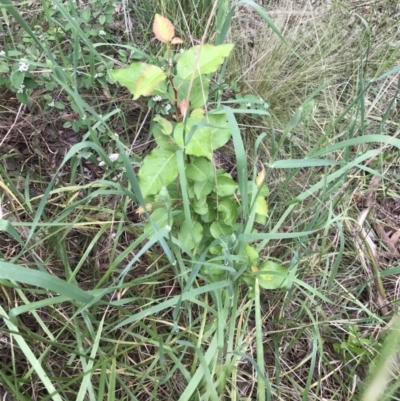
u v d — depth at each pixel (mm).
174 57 618
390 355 373
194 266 499
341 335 611
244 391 558
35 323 568
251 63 823
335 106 802
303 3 898
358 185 681
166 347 506
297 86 831
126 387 488
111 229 602
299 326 565
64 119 706
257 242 650
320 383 553
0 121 689
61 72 507
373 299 640
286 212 598
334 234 676
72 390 511
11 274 378
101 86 695
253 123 781
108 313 572
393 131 796
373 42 838
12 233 444
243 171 473
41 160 682
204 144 482
